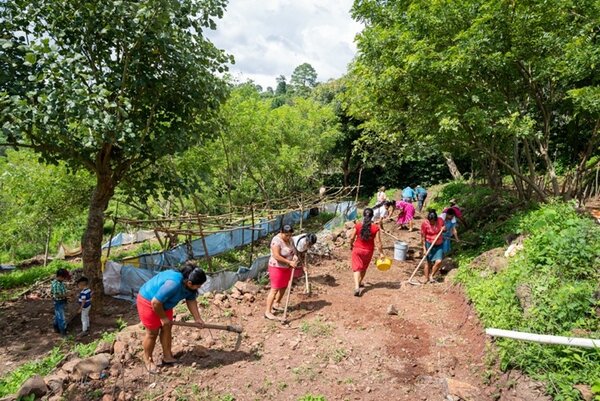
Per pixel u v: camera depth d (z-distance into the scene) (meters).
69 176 12.07
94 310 8.76
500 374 4.61
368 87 9.39
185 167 13.29
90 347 5.75
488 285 6.28
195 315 5.02
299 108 24.97
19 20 7.14
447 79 8.32
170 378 4.77
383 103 9.83
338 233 12.38
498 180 13.85
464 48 7.58
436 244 8.15
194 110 9.16
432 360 5.27
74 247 21.64
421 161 27.33
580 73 8.24
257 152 17.77
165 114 8.77
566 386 3.92
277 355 5.39
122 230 20.91
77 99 6.39
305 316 6.63
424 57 7.76
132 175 9.41
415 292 7.70
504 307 5.46
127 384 4.60
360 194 30.25
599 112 8.82
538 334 4.43
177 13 7.96
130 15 7.22
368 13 9.56
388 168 28.03
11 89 6.52
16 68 6.80
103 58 7.98
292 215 19.05
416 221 15.68
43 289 11.66
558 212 7.43
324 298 7.46
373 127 14.09
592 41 8.73
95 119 6.51
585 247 5.57
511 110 8.48
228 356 5.32
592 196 12.23
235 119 16.05
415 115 9.69
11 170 12.27
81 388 4.46
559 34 8.39
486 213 11.55
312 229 17.78
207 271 10.17
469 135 9.06
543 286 5.23
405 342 5.75
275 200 16.61
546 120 9.96
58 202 12.60
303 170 22.67
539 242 6.20
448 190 18.64
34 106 6.35
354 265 7.62
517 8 7.79
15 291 12.05
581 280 5.22
